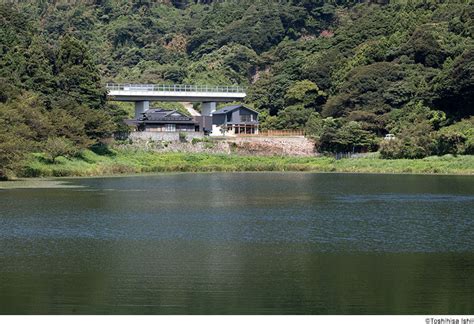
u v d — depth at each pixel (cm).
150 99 13812
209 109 14462
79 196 6812
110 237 4428
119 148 11725
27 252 3950
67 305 2962
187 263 3678
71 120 10431
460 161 10919
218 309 2914
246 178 9762
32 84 10944
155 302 3006
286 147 12900
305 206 6053
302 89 14950
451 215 5431
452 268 3575
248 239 4375
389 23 16738
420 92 12925
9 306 2945
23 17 13488
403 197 6794
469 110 12506
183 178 9719
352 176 10175
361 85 13725
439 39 14338
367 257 3838
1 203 6134
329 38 17988
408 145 11712
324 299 3045
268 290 3177
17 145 8450
